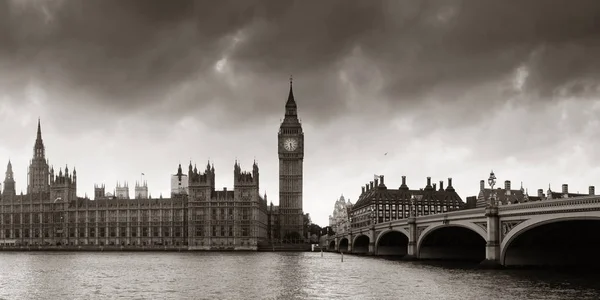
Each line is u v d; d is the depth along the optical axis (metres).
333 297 87.62
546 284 95.19
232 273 132.00
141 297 89.44
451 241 170.62
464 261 168.62
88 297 90.12
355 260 189.00
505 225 117.44
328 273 129.12
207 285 105.00
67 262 183.12
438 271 127.38
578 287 91.50
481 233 125.00
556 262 119.69
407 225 180.62
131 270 143.00
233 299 86.38
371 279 112.69
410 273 124.06
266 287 101.25
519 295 84.12
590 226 107.19
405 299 84.31
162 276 124.31
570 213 96.94
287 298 87.00
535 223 106.25
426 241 170.62
